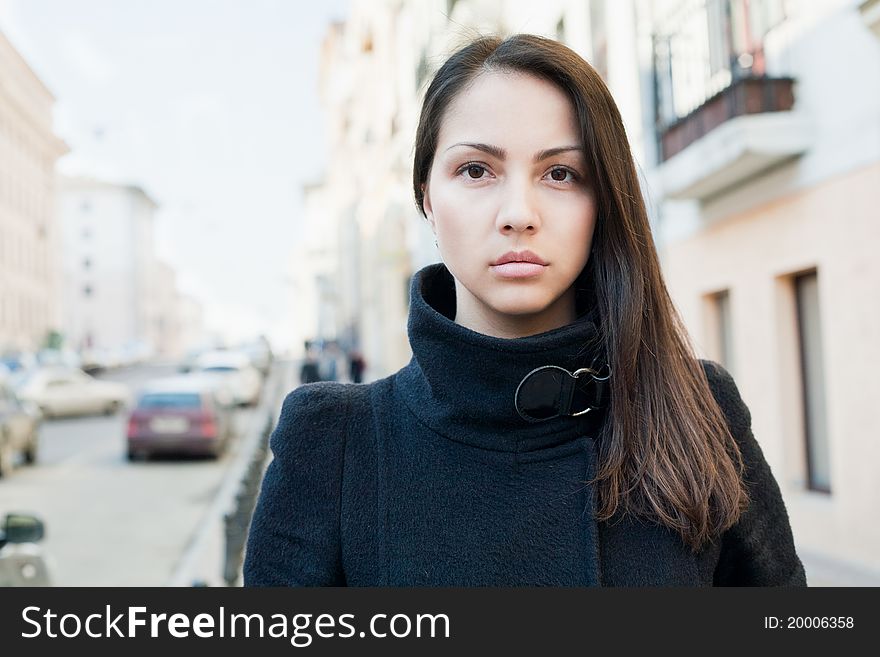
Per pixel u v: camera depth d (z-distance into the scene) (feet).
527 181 4.97
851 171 27.53
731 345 37.50
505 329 5.42
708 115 33.19
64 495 54.90
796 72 30.53
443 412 5.13
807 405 31.96
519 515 4.97
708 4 34.35
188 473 64.90
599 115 5.08
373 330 136.87
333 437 5.31
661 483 4.97
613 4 43.80
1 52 221.25
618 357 5.19
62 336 248.73
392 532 5.03
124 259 389.19
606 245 5.34
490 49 5.26
